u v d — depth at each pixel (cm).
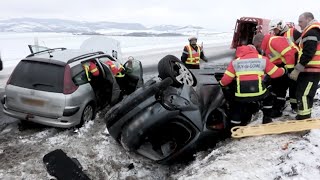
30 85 630
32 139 609
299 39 579
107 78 729
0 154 546
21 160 525
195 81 543
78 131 639
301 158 412
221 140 561
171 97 475
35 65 646
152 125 463
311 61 511
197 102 497
